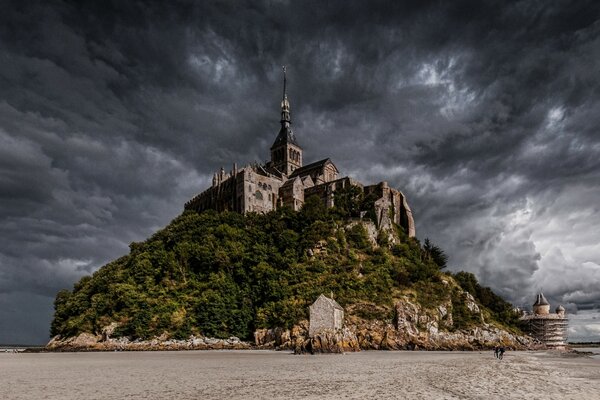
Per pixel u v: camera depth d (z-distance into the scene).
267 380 39.75
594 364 69.44
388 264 140.50
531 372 51.59
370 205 167.50
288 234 144.75
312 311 93.56
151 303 120.69
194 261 136.38
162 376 43.56
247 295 126.69
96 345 114.56
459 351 114.94
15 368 55.28
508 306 185.38
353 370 50.34
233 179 179.00
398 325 117.94
